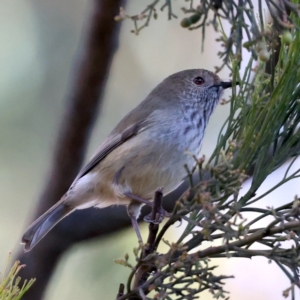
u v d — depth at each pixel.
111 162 2.99
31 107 3.02
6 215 3.01
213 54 3.05
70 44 3.03
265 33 2.83
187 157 2.99
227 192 2.90
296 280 2.89
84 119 2.99
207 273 2.90
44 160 3.02
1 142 3.02
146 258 2.90
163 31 3.04
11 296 2.89
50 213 2.99
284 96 2.91
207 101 3.01
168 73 3.04
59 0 3.03
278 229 2.89
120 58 3.04
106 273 3.00
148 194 3.00
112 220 3.00
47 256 2.99
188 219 2.90
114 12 2.97
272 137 2.91
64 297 3.00
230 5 2.89
